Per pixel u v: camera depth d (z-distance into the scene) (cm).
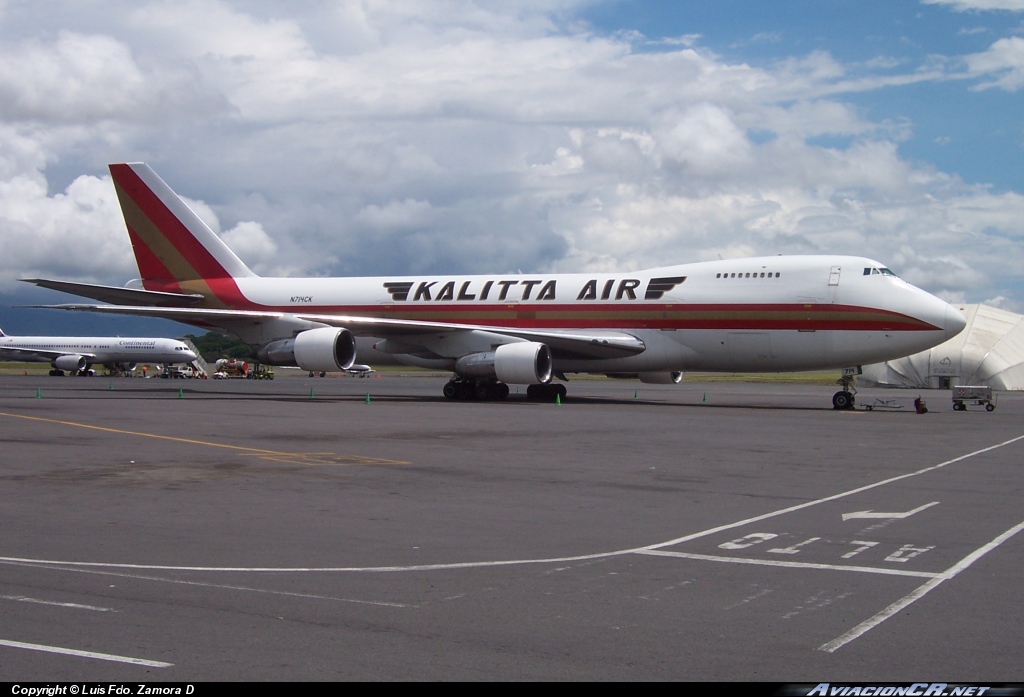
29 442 1945
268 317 3606
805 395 4884
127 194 4281
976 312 8475
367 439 2067
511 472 1552
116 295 4000
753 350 3356
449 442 2023
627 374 3806
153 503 1220
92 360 8250
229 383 6538
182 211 4238
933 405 4325
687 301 3428
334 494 1305
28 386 5447
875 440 2209
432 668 610
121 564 884
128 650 639
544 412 3025
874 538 1027
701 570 876
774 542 1003
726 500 1283
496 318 3747
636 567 888
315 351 3491
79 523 1081
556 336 3444
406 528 1068
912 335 3145
